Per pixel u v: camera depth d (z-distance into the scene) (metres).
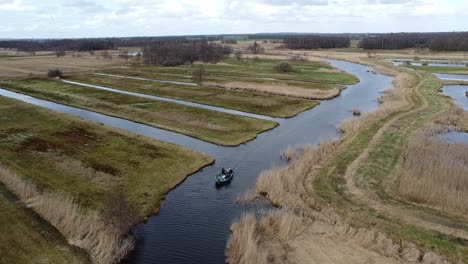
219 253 26.48
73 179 37.75
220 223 30.48
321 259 25.56
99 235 26.73
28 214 29.80
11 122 58.62
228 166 42.81
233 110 69.19
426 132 50.78
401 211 30.70
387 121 57.31
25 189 33.28
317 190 34.78
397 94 78.69
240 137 52.97
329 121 61.84
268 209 32.59
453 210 30.64
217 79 103.62
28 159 42.94
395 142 47.59
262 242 27.30
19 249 25.59
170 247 27.20
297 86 91.50
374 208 31.30
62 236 27.11
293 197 33.50
